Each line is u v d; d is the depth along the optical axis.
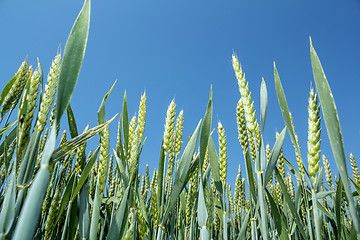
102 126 0.22
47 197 0.34
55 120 0.14
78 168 0.29
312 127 0.22
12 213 0.16
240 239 0.33
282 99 0.24
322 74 0.18
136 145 0.28
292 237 0.42
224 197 0.33
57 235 0.33
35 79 0.20
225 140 0.34
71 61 0.15
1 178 0.32
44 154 0.14
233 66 0.30
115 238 0.23
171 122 0.31
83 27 0.16
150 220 0.36
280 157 0.43
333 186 0.47
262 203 0.26
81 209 0.25
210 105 0.27
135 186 0.27
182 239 0.37
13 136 0.30
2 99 0.29
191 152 0.28
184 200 0.42
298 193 0.40
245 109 0.29
